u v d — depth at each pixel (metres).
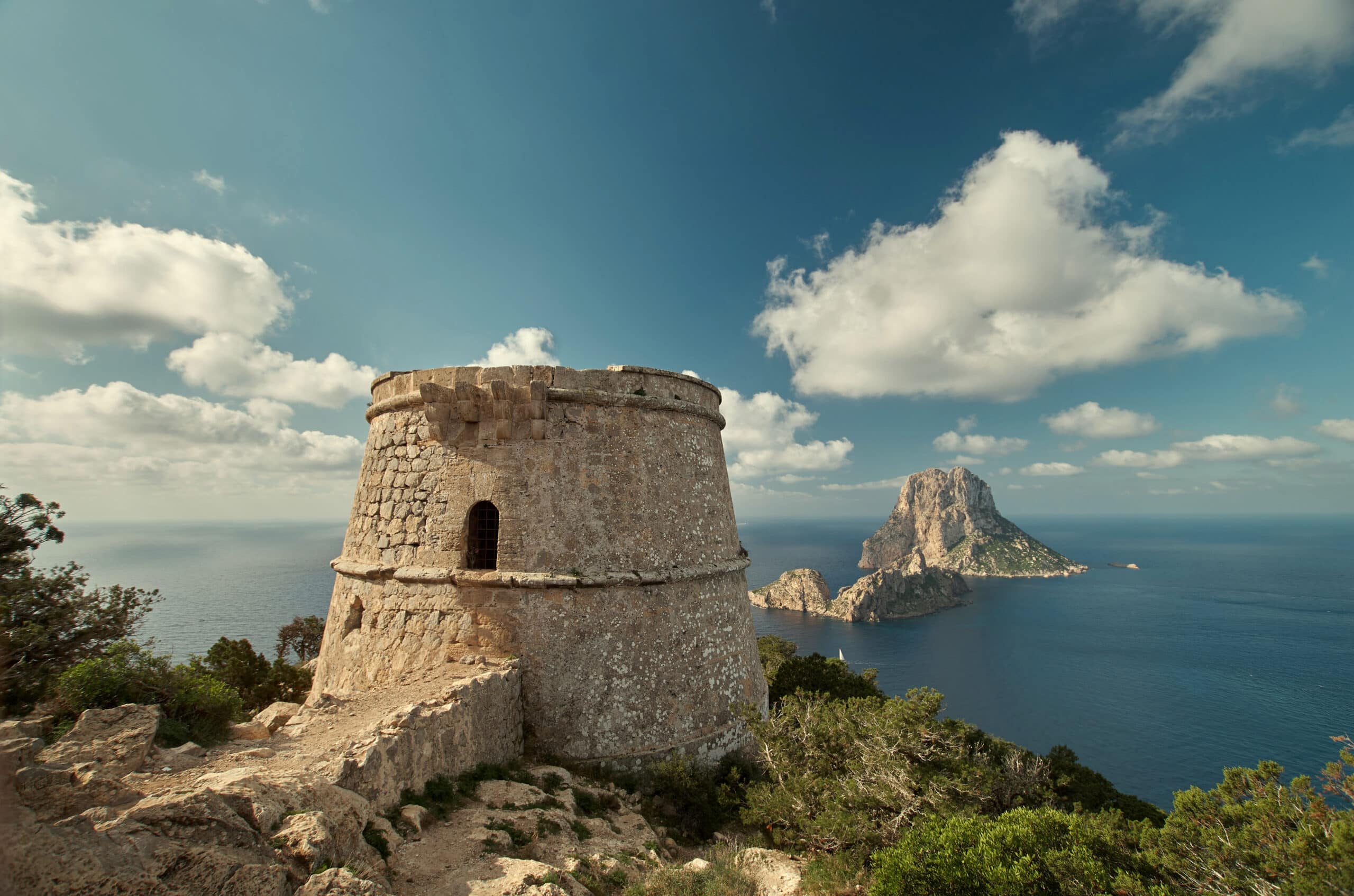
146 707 9.04
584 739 14.68
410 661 15.36
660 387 17.95
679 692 16.06
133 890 4.58
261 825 6.10
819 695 20.58
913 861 9.23
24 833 4.40
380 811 8.58
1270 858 8.82
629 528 16.33
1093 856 9.12
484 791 10.80
